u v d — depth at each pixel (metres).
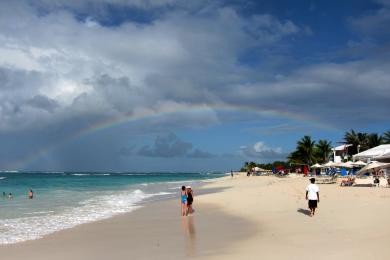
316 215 20.03
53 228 20.75
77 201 38.62
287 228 17.11
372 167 39.69
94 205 34.06
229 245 14.61
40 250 15.24
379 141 109.94
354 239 13.49
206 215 24.72
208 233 17.80
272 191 38.28
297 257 11.70
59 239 17.55
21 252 14.95
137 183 97.50
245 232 17.27
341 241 13.39
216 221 21.70
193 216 24.64
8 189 64.38
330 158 113.38
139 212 28.05
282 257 11.88
